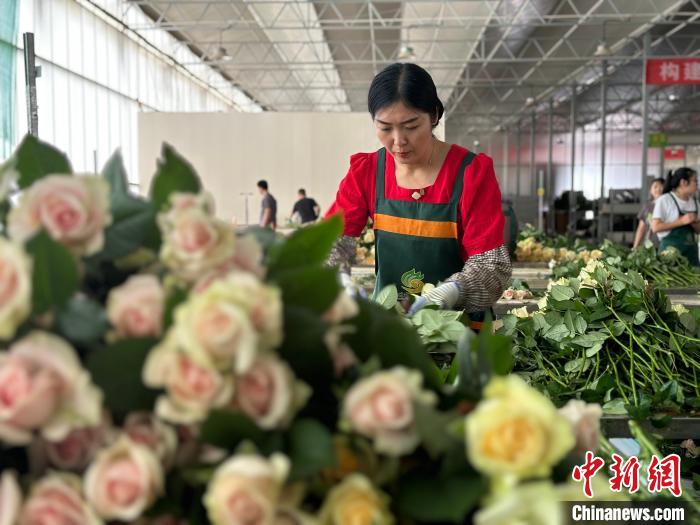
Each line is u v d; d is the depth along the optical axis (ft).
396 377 1.83
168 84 57.82
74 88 39.06
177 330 1.67
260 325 1.73
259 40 54.03
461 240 6.61
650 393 5.71
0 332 1.73
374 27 43.04
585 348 6.25
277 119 47.29
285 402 1.74
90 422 1.69
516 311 7.07
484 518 1.63
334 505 1.75
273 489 1.64
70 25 38.50
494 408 1.68
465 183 6.43
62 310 1.86
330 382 2.05
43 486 1.73
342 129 47.26
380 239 6.88
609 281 6.75
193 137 47.37
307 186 47.44
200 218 1.90
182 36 55.01
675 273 14.16
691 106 77.61
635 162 85.87
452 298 5.76
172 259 1.90
